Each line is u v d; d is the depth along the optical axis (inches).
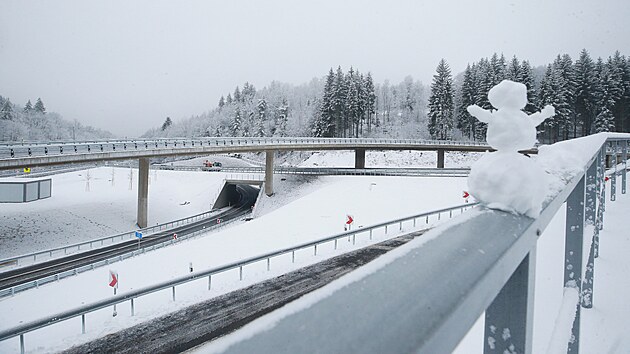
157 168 3120.1
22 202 1669.5
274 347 23.1
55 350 363.9
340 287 33.5
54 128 5546.3
